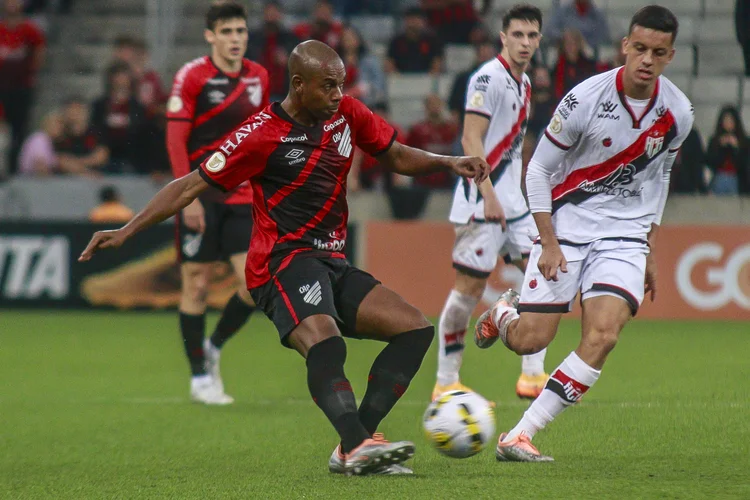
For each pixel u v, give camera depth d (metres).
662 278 42.22
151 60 60.28
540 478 15.22
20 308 45.47
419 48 54.97
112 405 24.84
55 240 45.34
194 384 25.16
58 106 60.94
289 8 61.56
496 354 33.19
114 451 19.22
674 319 42.12
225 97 24.61
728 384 26.12
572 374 16.61
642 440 18.73
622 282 16.73
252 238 16.19
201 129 24.73
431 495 13.98
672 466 16.23
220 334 25.11
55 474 17.02
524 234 23.77
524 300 17.73
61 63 62.53
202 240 24.75
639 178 17.08
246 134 15.34
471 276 23.47
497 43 54.31
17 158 55.53
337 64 14.98
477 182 16.14
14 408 24.45
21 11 58.97
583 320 16.92
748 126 50.66
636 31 16.03
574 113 16.72
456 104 48.75
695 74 51.97
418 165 16.30
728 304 42.12
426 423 15.62
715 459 16.86
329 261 15.94
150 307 45.47
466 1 55.62
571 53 38.88
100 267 45.41
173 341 37.44
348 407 14.60
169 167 52.22
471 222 23.36
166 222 45.47
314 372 14.84
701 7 53.66
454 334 23.70
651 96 16.55
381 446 14.21
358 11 60.50
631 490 14.24
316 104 15.07
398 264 43.31
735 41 51.94
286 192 15.59
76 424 22.30
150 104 52.50
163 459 18.30
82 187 50.56
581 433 19.47
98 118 52.00
